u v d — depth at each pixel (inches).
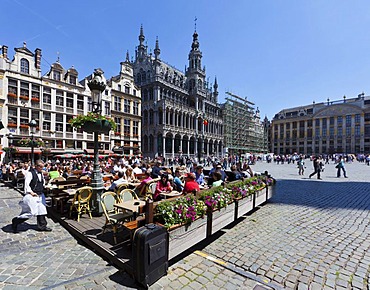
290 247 192.7
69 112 1157.1
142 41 2021.4
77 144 1194.6
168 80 1979.6
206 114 2285.9
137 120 1537.9
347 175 778.8
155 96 1797.5
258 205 316.8
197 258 171.6
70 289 131.9
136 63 2016.5
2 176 644.7
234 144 2706.7
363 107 3093.0
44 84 1064.2
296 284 139.6
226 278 145.4
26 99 1004.6
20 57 1002.7
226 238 210.8
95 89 267.3
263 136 3449.8
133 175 402.3
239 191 247.8
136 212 191.6
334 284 139.7
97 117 258.2
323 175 786.2
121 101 1427.2
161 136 1780.3
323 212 300.4
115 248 174.9
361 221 263.9
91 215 260.1
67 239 207.2
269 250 186.7
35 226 242.5
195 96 2127.2
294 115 3870.6
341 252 184.1
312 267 160.1
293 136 3740.2
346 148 3181.6
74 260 167.5
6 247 188.4
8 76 957.2
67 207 295.0
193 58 2204.7
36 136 1016.9
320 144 3427.7
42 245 193.9
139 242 133.3
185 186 218.4
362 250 188.1
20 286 134.3
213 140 2346.2
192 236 172.9
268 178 359.3
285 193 434.6
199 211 178.9
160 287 134.1
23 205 221.3
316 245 197.3
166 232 148.3
